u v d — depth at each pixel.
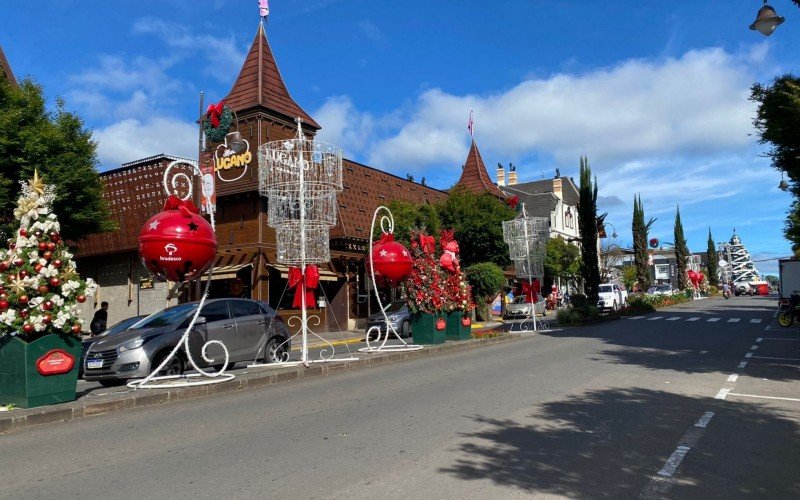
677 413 7.50
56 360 7.77
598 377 10.47
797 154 13.46
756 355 13.72
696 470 5.20
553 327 24.08
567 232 55.22
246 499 4.46
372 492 4.61
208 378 9.95
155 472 5.17
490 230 29.80
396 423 6.96
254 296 22.69
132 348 10.49
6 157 14.65
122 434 6.65
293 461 5.44
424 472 5.10
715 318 27.78
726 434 6.46
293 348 19.41
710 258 97.19
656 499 4.48
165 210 9.12
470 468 5.21
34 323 7.54
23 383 7.51
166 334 11.00
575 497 4.51
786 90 12.64
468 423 6.94
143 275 24.69
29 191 8.08
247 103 23.89
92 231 17.75
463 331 17.53
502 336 18.66
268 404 8.35
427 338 16.23
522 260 21.73
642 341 17.17
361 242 26.75
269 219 12.61
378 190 29.84
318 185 12.47
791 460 5.51
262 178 12.27
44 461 5.58
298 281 12.16
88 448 6.04
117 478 5.02
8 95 15.38
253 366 12.02
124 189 25.39
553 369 11.55
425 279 16.38
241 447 5.97
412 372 11.50
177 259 8.84
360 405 8.12
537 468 5.22
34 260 7.74
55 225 7.98
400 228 26.45
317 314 25.70
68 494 4.62
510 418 7.20
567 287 48.25
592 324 25.30
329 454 5.66
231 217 24.22
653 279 82.69
